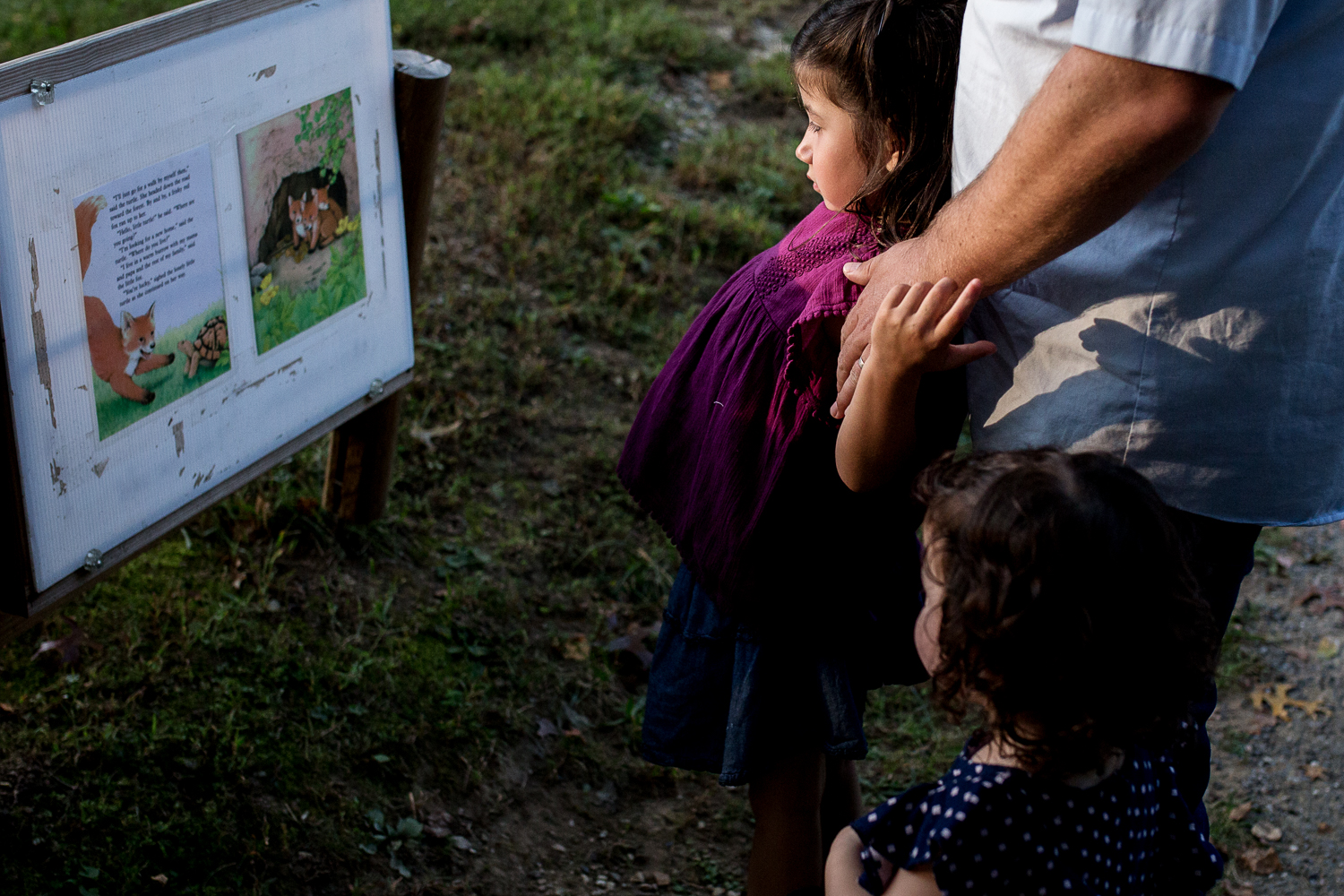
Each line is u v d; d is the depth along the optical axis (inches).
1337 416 66.4
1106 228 58.6
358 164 102.9
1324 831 121.0
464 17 225.3
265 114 91.4
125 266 83.0
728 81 229.5
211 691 105.4
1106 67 53.7
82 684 102.5
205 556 118.3
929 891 54.7
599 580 132.6
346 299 105.8
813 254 75.8
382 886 96.7
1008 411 69.1
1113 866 55.6
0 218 73.2
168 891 90.2
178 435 91.6
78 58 75.5
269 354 98.7
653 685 85.8
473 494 137.6
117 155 80.0
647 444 84.1
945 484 55.5
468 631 120.9
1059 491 51.4
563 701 118.9
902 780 119.6
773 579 77.5
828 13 73.1
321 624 115.6
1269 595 152.9
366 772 104.7
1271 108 59.0
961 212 62.1
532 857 104.3
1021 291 66.5
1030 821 53.8
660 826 111.0
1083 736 52.2
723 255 185.8
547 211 179.9
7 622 86.5
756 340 75.5
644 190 190.4
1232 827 119.6
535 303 166.1
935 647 57.1
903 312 61.3
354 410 111.2
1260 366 63.5
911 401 65.7
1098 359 64.8
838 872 57.9
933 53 69.7
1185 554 59.8
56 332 78.8
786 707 80.6
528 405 151.2
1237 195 60.5
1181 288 62.2
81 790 94.4
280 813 98.2
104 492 86.1
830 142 74.6
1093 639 50.7
